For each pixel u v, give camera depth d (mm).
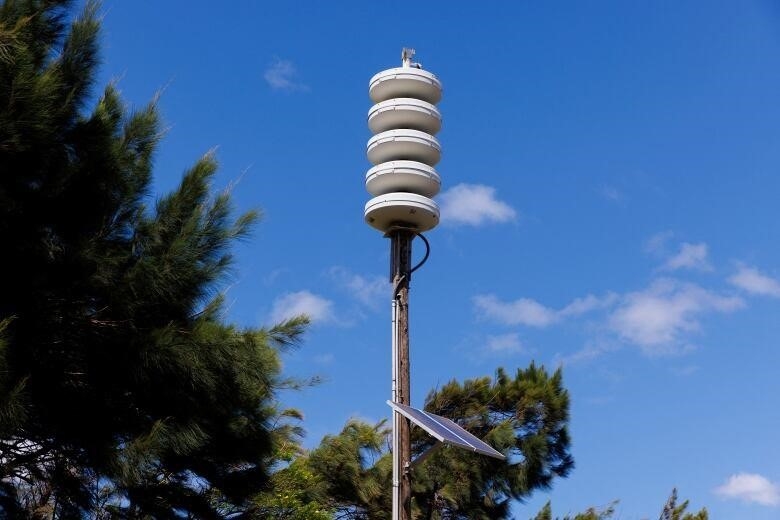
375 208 8977
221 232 11094
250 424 11305
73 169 10625
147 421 10727
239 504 11516
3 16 10812
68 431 10312
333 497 19359
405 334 8906
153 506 10656
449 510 19406
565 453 19969
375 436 19781
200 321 10930
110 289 10516
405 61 9656
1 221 10148
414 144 9141
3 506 10406
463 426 19969
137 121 11312
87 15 11320
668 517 21391
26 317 10242
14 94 9984
